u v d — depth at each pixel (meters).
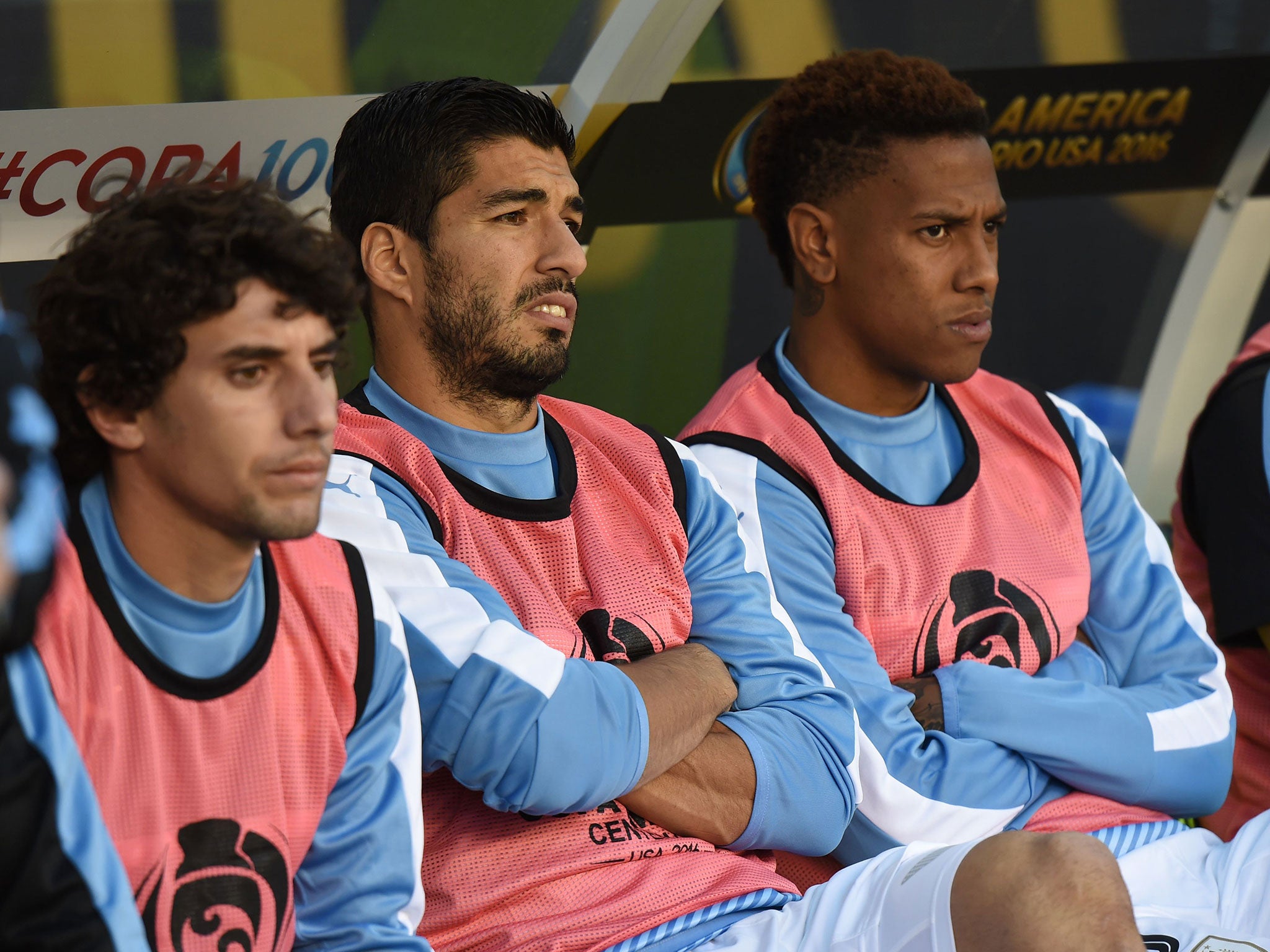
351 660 5.05
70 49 7.76
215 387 4.30
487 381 6.52
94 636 4.52
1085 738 7.25
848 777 6.58
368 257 6.54
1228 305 13.15
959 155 7.60
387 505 6.19
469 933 5.75
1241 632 8.56
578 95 9.48
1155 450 13.34
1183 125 12.12
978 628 7.65
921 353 7.73
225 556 4.60
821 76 7.88
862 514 7.63
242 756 4.73
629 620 6.53
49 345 4.39
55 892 4.00
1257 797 8.93
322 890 4.95
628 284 10.81
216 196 4.35
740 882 6.22
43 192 8.04
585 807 5.77
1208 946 6.53
